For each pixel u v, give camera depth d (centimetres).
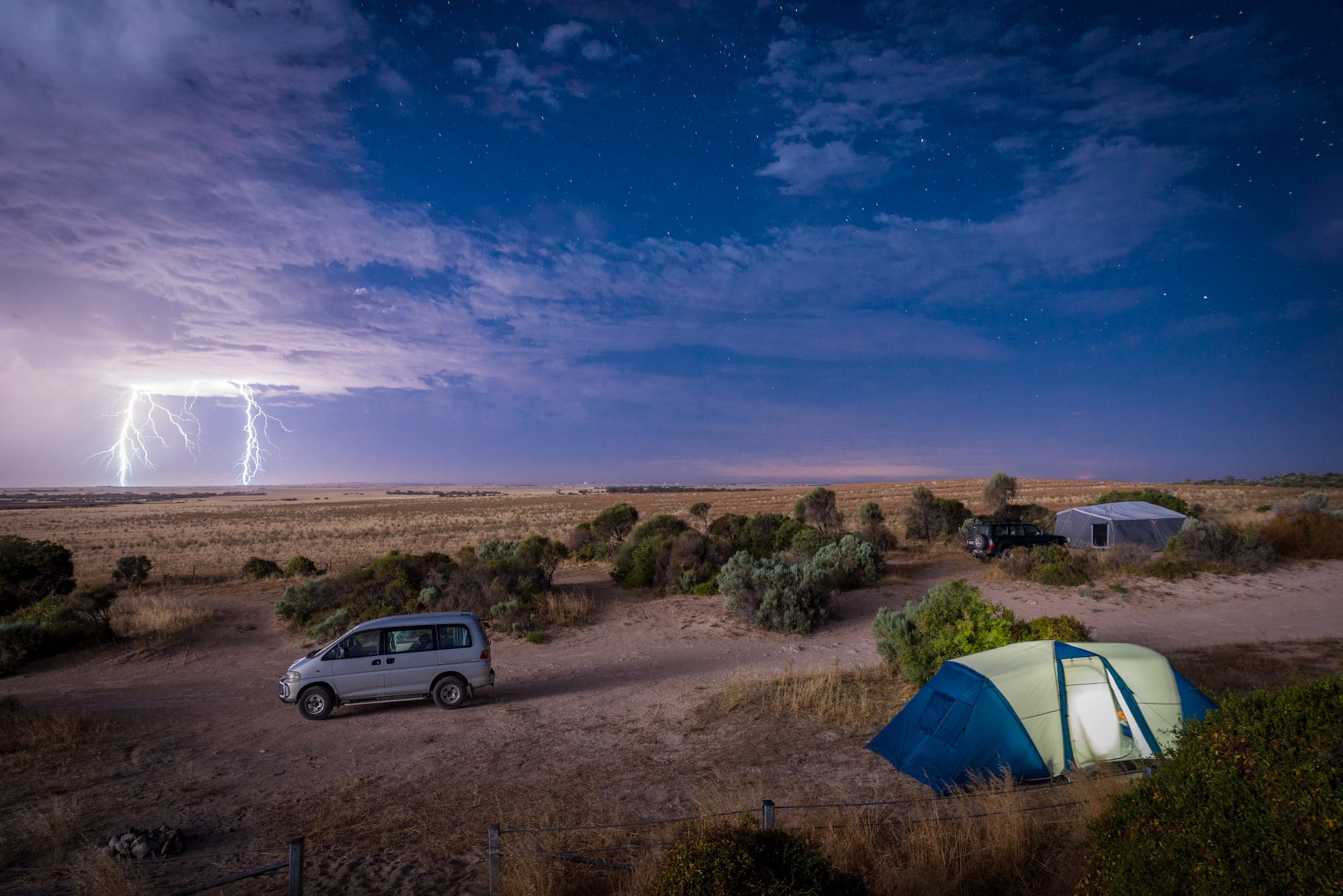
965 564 2647
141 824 794
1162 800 399
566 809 781
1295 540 2414
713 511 7419
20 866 687
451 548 4872
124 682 1673
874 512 4284
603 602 2369
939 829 614
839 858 577
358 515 9794
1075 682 815
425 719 1245
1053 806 646
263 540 6206
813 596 1938
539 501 12262
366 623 1336
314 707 1270
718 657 1661
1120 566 2256
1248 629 1541
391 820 781
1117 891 392
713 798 760
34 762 1041
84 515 10950
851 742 946
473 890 609
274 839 741
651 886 446
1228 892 341
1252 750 367
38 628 1950
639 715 1196
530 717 1227
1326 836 324
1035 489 8181
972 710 805
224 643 2061
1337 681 374
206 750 1098
